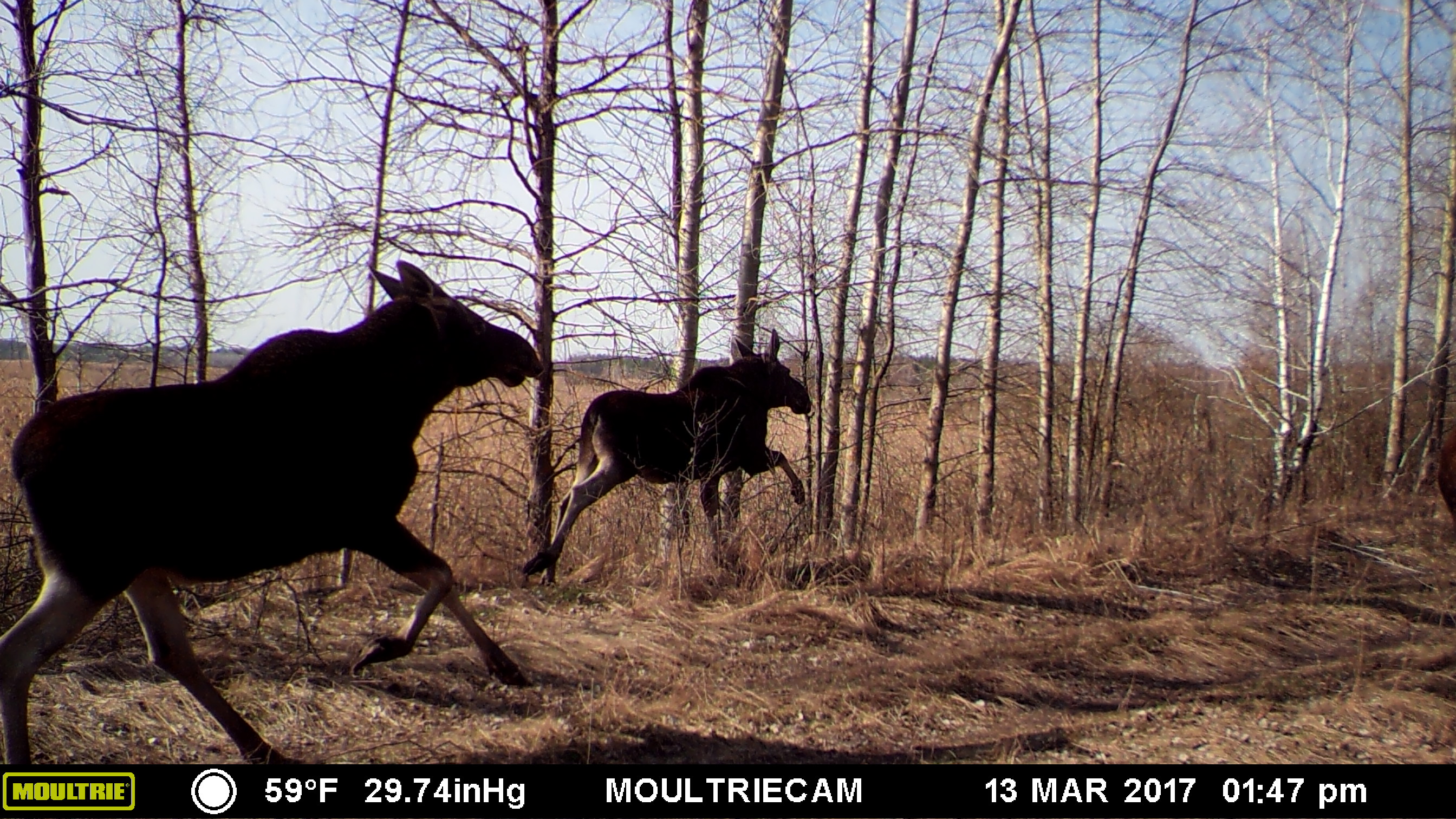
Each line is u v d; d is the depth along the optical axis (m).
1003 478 12.92
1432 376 14.98
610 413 7.62
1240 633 7.61
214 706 4.57
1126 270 12.40
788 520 8.88
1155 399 15.17
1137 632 7.44
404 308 5.04
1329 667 6.87
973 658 6.73
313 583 7.47
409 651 4.86
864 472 11.22
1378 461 15.88
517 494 8.25
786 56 9.17
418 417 5.09
